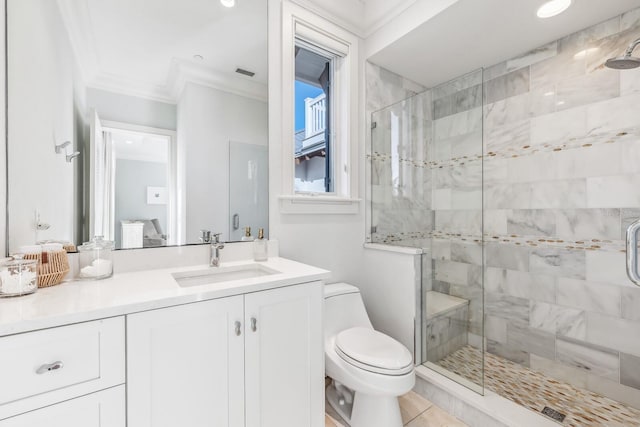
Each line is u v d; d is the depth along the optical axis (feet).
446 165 6.86
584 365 5.62
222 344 3.16
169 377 2.85
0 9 3.09
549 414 4.83
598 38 5.50
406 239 7.40
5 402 2.11
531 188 6.42
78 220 3.72
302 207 5.87
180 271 4.13
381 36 6.52
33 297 2.77
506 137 6.84
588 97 5.62
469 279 5.96
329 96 6.86
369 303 6.84
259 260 4.93
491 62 7.00
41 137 3.44
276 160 5.54
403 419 4.93
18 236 3.25
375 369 4.07
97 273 3.52
